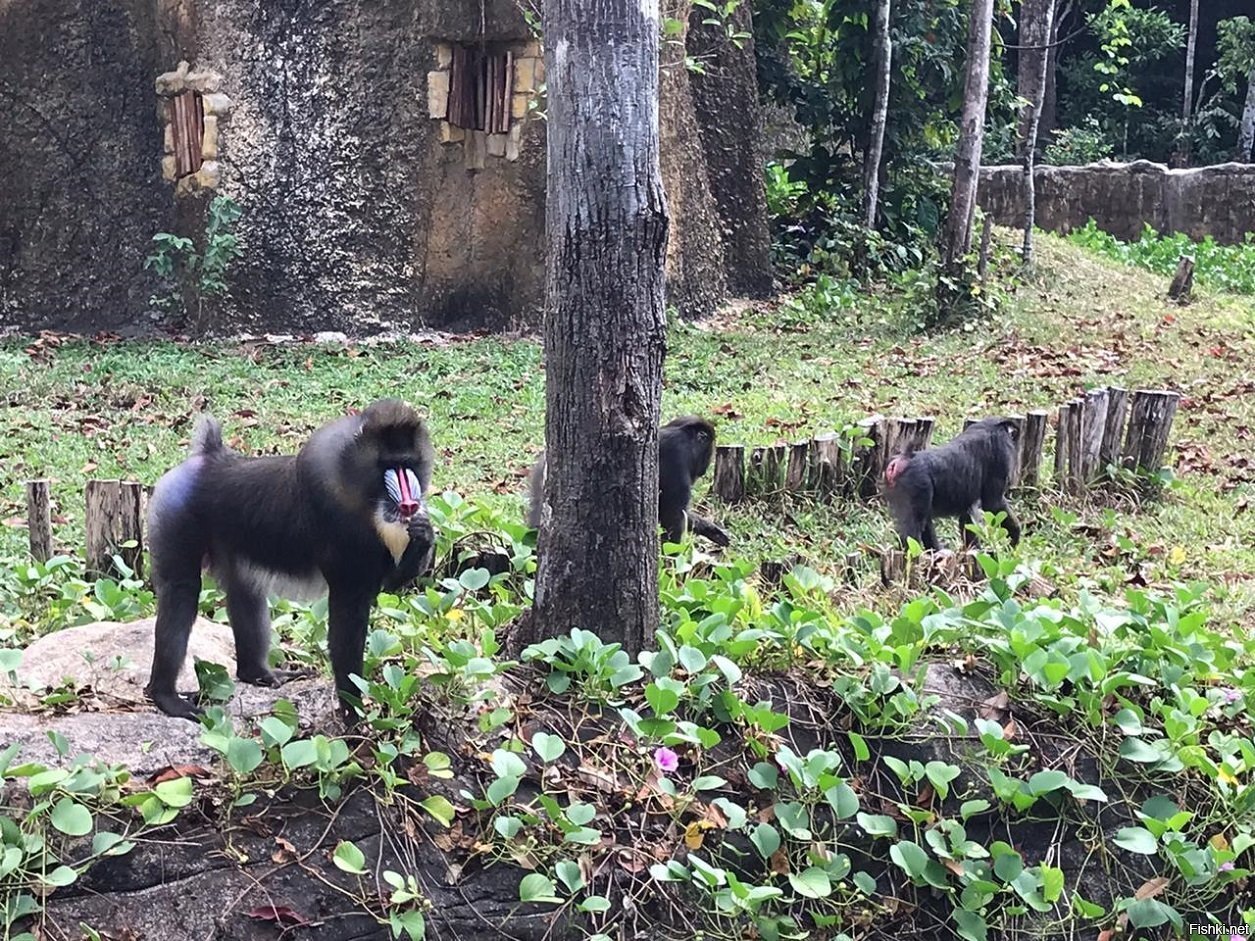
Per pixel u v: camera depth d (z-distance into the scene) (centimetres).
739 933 442
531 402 948
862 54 1443
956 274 1231
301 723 447
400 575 425
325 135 1166
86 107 1199
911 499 699
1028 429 783
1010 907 457
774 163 1716
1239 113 2483
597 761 461
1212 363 1123
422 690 461
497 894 432
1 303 1195
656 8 471
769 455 755
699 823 450
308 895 418
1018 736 489
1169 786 487
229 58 1146
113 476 766
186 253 1181
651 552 493
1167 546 728
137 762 428
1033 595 613
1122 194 1905
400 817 434
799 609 522
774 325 1247
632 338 478
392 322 1189
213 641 498
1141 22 2448
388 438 413
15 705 453
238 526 435
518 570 562
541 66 1168
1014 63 2492
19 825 409
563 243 474
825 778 455
